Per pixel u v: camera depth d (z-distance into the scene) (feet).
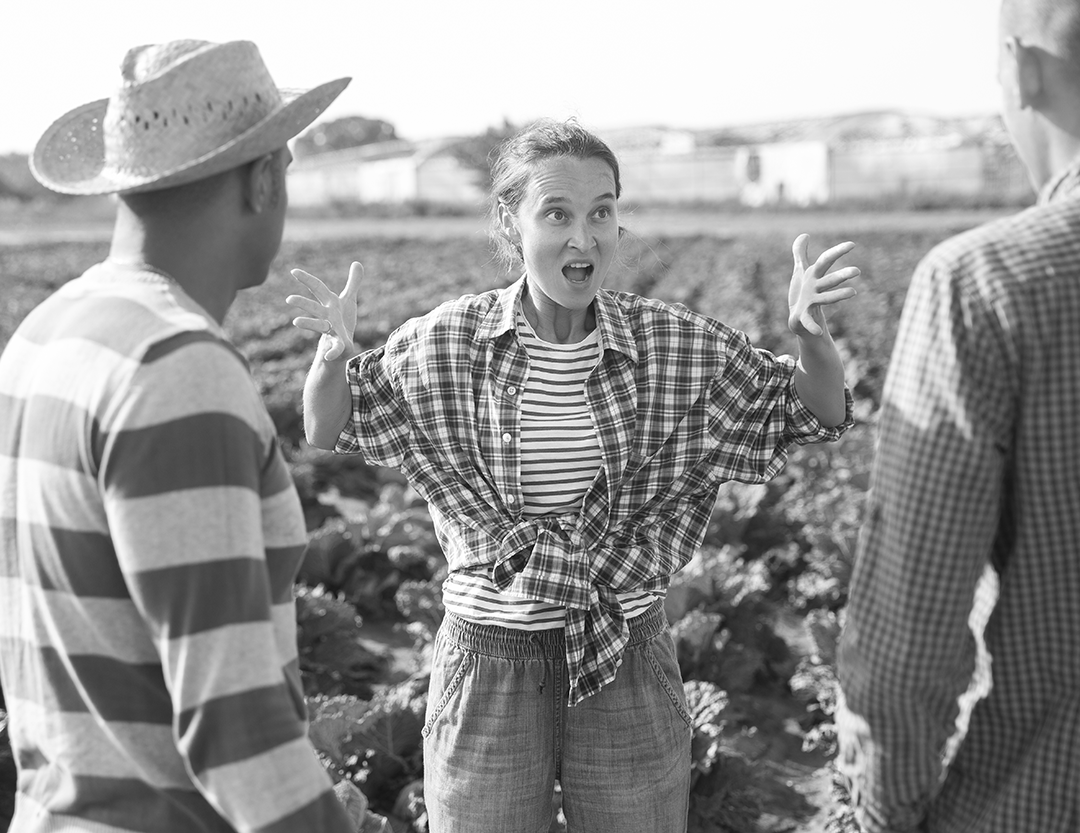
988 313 6.54
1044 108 6.92
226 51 6.70
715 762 17.19
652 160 277.23
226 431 6.27
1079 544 6.70
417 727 17.13
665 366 10.25
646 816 10.13
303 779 6.28
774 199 264.31
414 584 23.53
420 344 10.31
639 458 10.20
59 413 6.40
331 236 186.29
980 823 7.07
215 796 6.16
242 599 6.23
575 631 9.79
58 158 7.63
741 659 21.47
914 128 307.17
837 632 20.81
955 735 7.36
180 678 6.11
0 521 6.84
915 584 6.70
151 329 6.34
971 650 7.17
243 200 6.97
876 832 7.34
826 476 34.81
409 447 10.52
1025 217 6.77
